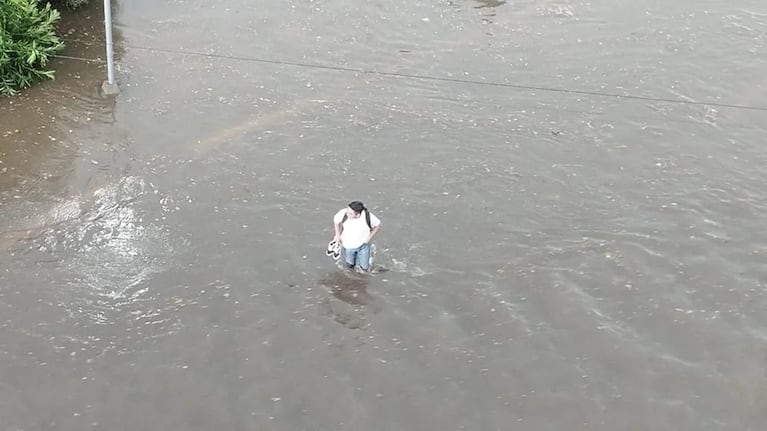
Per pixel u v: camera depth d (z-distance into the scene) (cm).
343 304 1001
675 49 1623
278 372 902
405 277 1048
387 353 934
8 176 1197
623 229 1138
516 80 1509
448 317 988
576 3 1814
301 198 1180
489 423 849
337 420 848
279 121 1359
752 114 1427
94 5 1678
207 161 1252
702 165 1284
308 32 1648
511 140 1334
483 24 1711
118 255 1061
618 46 1633
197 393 871
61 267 1035
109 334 940
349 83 1480
